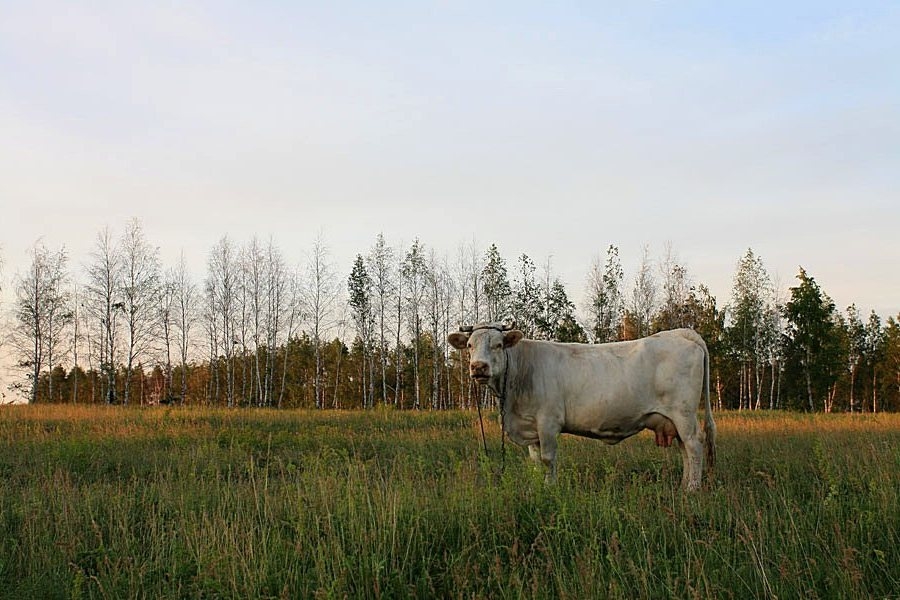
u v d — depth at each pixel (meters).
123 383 64.56
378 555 5.58
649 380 9.41
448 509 6.66
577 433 9.64
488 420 19.70
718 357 51.72
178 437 15.74
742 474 9.91
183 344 50.41
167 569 5.74
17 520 7.32
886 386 62.22
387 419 22.06
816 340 48.34
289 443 15.26
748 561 5.48
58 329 47.53
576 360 9.49
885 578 5.38
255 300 49.16
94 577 5.34
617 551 5.51
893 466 8.70
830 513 6.47
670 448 12.52
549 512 6.53
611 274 46.00
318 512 6.65
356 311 47.66
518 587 4.94
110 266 44.94
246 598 5.16
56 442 14.19
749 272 51.03
